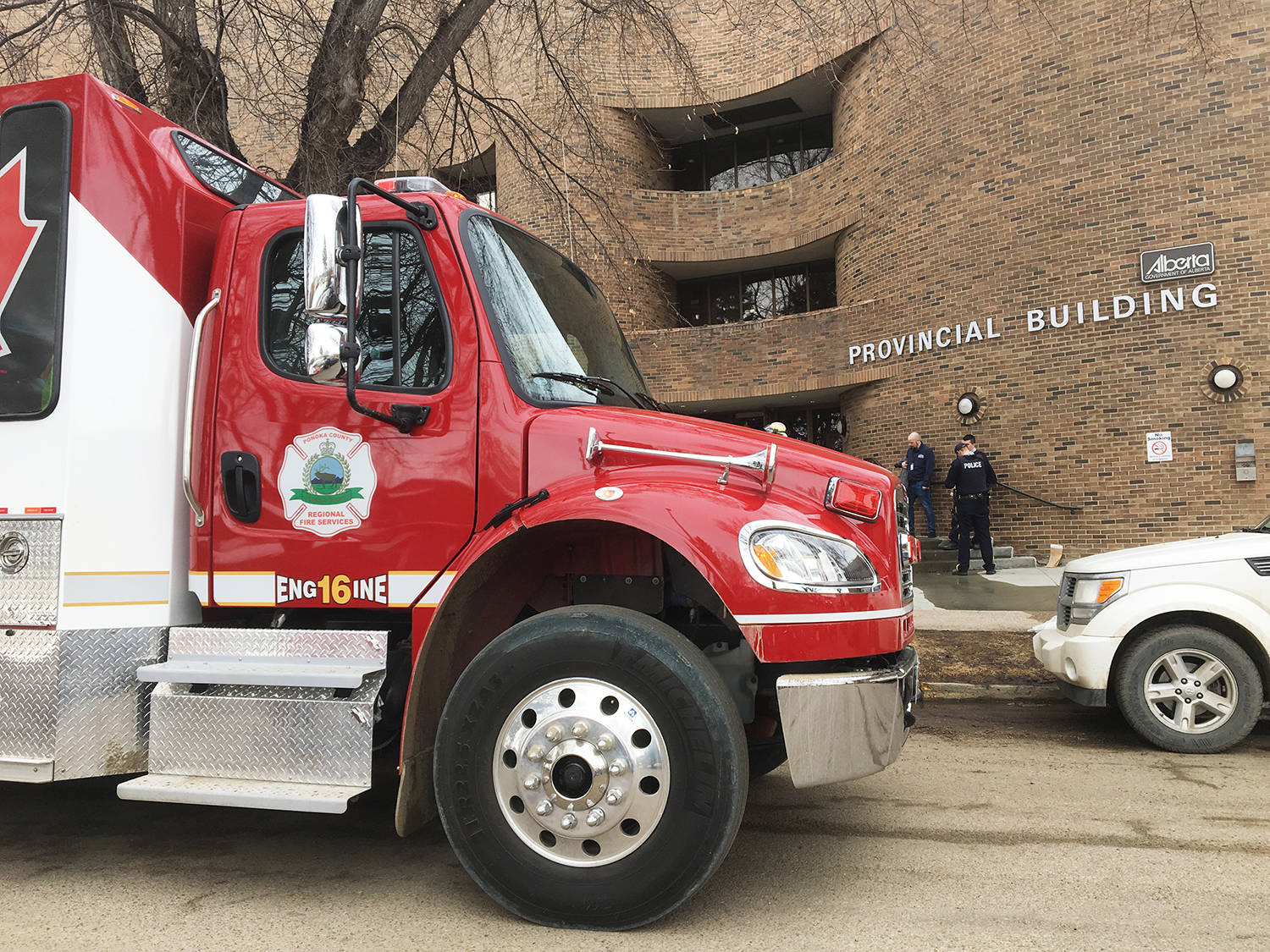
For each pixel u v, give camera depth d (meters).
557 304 3.79
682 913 2.97
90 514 3.24
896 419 16.75
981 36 15.34
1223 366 13.32
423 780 3.10
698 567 2.85
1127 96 13.99
